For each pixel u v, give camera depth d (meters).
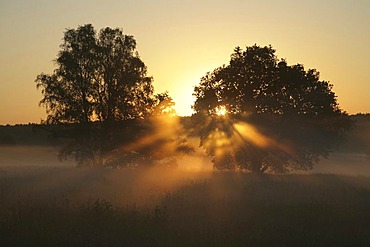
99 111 48.88
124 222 15.69
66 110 47.59
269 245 13.19
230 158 47.09
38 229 14.38
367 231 15.12
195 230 14.76
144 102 49.69
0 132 137.62
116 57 49.28
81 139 48.31
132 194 23.30
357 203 21.03
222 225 15.65
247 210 18.86
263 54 48.19
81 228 14.77
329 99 47.06
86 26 49.41
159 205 19.94
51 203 19.34
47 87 48.00
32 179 32.34
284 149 45.75
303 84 47.53
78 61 48.59
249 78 48.38
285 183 31.06
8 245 12.83
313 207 19.50
